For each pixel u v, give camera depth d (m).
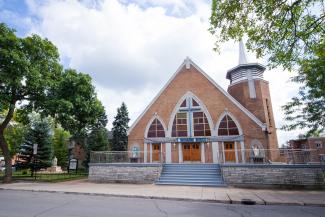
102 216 7.75
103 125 35.06
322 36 8.55
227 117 23.75
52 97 18.83
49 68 19.72
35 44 18.38
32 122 28.61
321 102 14.33
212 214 8.44
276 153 20.58
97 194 12.66
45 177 22.17
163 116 25.33
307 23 8.58
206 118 24.31
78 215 7.82
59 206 9.30
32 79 17.25
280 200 11.02
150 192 13.17
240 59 28.14
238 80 26.73
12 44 16.77
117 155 19.91
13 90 17.95
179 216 8.02
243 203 10.80
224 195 12.35
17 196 11.82
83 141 34.69
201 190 14.22
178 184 16.64
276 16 8.66
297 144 43.44
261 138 22.25
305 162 16.12
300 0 8.09
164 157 24.03
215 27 9.68
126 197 12.04
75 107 19.17
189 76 25.97
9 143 31.55
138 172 18.16
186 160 23.66
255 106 25.02
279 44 9.13
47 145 28.02
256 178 16.08
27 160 26.45
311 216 8.27
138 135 25.38
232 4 8.92
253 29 9.20
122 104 40.00
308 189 15.13
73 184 17.12
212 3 9.25
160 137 24.80
